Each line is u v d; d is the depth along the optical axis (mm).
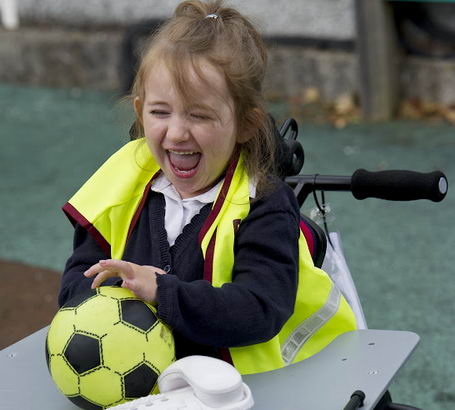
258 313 4168
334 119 14367
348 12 14688
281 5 15148
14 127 15312
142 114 4613
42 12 17734
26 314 8859
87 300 4109
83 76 17344
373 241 10195
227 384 3736
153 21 15797
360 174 5027
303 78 15133
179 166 4441
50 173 13047
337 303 4734
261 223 4395
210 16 4539
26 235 10914
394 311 8547
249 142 4621
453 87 14086
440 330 8156
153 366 4023
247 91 4414
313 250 5023
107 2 16875
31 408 4273
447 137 13367
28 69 17859
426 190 4836
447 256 9719
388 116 14297
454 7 13953
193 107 4277
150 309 4105
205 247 4449
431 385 7312
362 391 4105
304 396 4191
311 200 11156
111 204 4773
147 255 4668
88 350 3979
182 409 3715
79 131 14938
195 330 4109
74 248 4969
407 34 14328
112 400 4012
